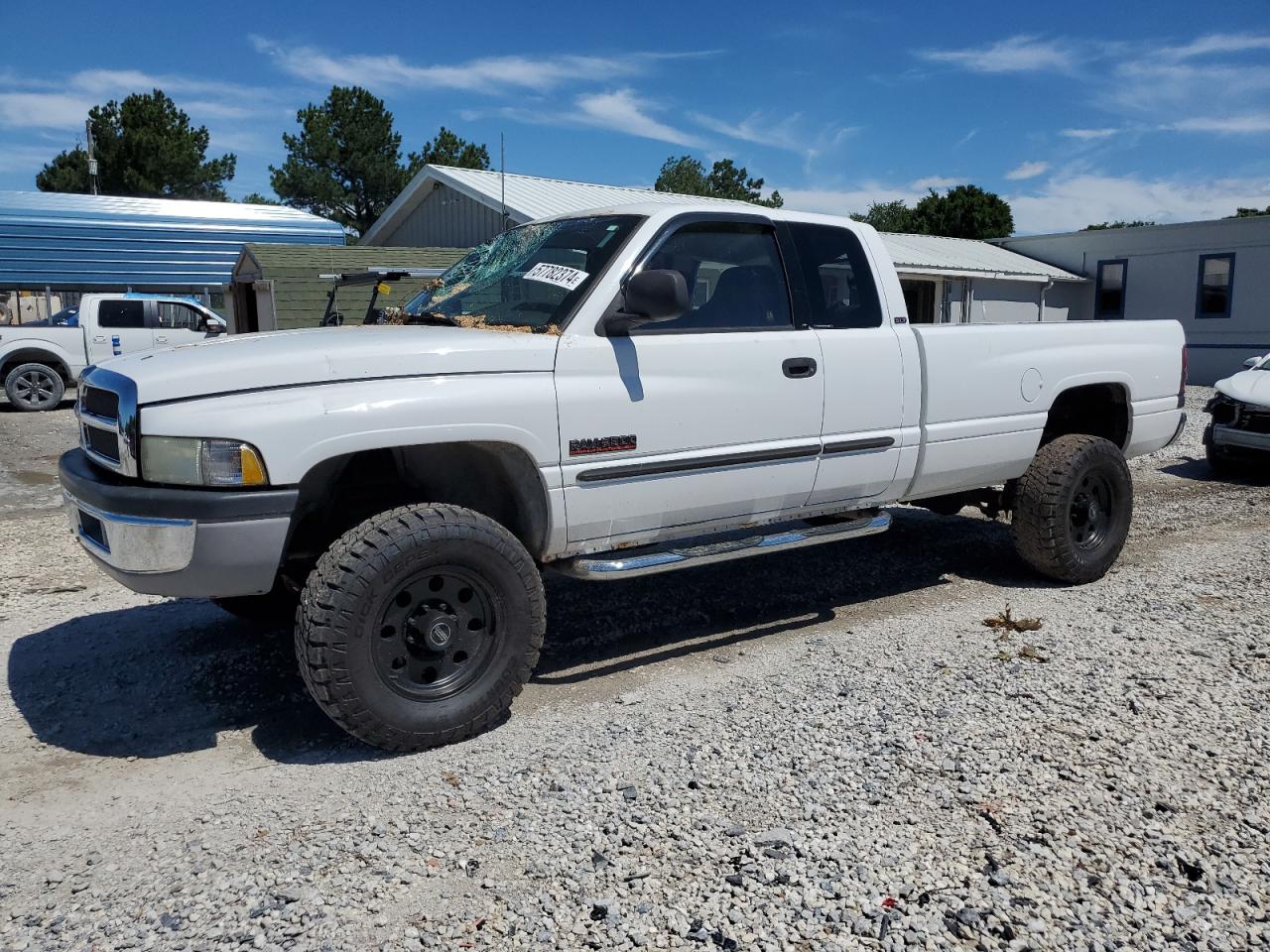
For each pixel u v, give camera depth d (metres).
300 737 4.02
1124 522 6.14
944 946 2.59
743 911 2.73
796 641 5.09
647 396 4.29
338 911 2.75
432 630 3.74
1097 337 6.15
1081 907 2.74
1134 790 3.37
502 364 3.94
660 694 4.38
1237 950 2.58
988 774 3.49
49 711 4.29
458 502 4.46
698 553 4.57
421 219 22.88
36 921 2.74
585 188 22.02
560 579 6.23
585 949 2.59
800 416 4.79
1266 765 3.55
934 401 5.31
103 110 41.59
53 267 22.52
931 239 29.45
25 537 7.44
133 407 3.51
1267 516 8.28
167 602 5.83
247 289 20.08
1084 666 4.53
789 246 4.91
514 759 3.71
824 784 3.44
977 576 6.32
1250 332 24.28
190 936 2.64
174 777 3.67
